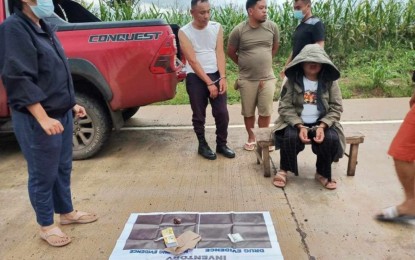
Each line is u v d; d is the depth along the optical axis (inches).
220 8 380.8
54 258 102.1
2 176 156.7
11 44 86.9
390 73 301.1
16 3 88.7
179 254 99.0
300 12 160.1
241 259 97.1
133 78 157.3
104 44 155.8
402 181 111.0
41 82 93.0
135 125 222.4
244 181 145.3
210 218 116.4
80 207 128.5
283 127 136.3
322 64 131.0
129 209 126.6
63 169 108.7
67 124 104.0
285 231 111.7
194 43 156.6
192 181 146.6
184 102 269.4
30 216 124.5
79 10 212.7
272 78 168.2
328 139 129.6
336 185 138.3
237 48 168.2
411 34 366.3
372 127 203.5
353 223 114.9
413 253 100.7
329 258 99.5
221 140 169.3
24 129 94.5
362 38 363.9
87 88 165.2
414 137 105.0
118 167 161.8
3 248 107.5
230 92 282.7
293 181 143.9
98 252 104.1
